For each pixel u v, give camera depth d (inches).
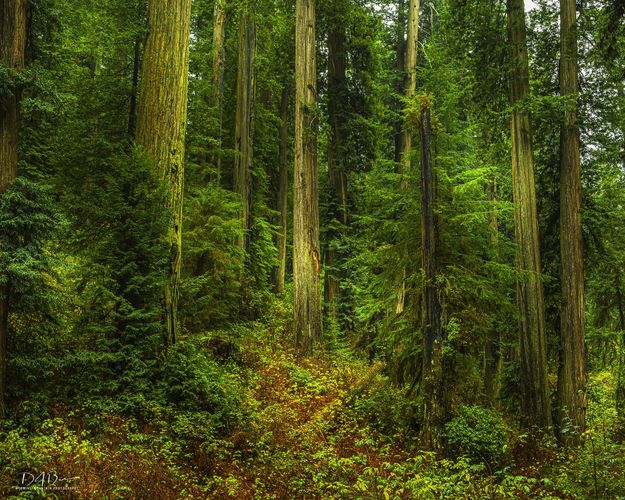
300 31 676.7
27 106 280.5
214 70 748.0
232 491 259.9
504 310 433.7
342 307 783.7
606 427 369.1
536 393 490.9
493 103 579.8
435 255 378.9
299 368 551.2
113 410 311.7
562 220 532.7
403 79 972.6
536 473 372.8
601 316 722.2
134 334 341.4
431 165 377.1
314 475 287.7
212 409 354.6
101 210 334.0
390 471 322.3
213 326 552.1
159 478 261.6
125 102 459.8
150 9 405.7
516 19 529.0
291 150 1096.2
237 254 638.5
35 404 287.3
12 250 273.7
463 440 346.6
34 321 312.8
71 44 574.2
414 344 401.1
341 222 815.1
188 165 625.0
